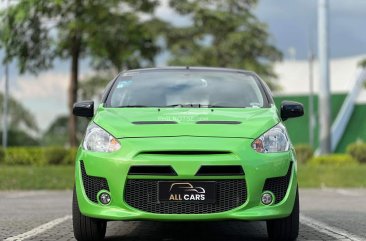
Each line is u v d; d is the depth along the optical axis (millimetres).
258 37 43562
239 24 42250
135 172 5809
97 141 6086
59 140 111000
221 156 5809
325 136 30641
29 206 10984
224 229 7605
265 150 5980
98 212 5895
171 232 7340
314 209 10305
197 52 43750
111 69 32000
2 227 7910
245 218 5773
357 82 64188
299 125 59094
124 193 5824
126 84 7352
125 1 28828
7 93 34875
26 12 26141
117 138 6008
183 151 5820
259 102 7059
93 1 27234
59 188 16453
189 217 5754
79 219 6223
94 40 27312
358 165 23859
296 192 6242
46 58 28141
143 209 5820
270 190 5910
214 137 5961
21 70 27844
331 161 25797
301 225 8039
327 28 30828
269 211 5863
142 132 6031
